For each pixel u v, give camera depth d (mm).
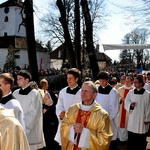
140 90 6613
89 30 14586
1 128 2316
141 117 6527
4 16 57969
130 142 6730
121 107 7457
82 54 24859
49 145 6473
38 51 57812
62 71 30281
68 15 18688
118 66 51906
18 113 3842
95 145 3432
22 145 2342
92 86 3598
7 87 3881
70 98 5141
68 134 3631
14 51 48562
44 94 6613
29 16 12969
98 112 3555
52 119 6539
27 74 5207
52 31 30484
